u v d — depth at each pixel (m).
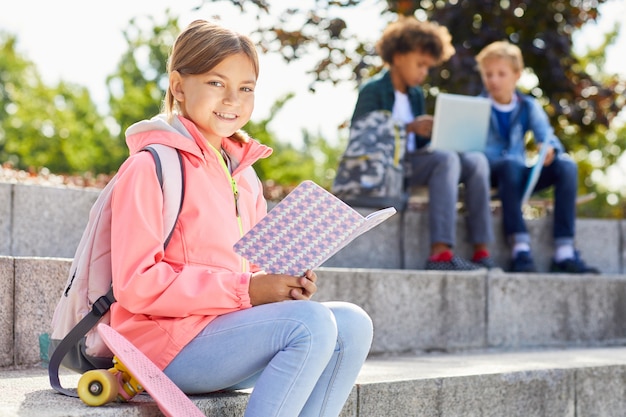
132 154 2.89
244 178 3.04
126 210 2.66
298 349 2.61
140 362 2.58
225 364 2.70
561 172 6.59
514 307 5.95
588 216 15.48
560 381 4.50
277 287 2.69
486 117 6.16
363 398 3.59
